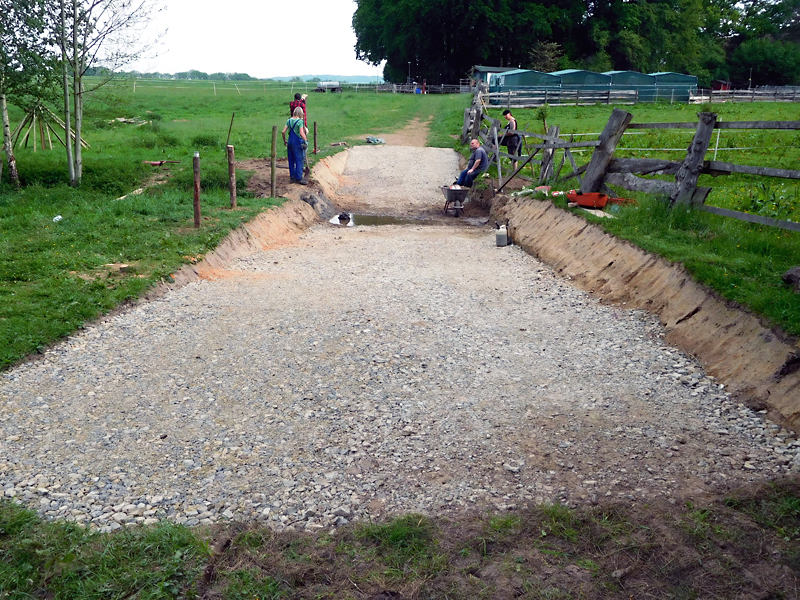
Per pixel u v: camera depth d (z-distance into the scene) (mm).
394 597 3479
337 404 5570
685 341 6543
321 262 10375
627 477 4457
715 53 74688
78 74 13844
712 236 8297
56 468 4609
